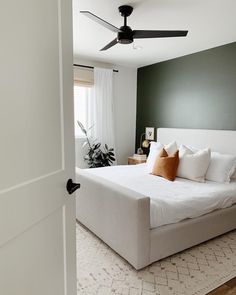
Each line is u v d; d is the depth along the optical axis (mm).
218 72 3525
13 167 808
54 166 1075
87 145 4512
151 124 4742
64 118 1144
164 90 4406
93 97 4426
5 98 761
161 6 2330
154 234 2002
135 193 2020
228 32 2971
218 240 2523
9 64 772
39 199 959
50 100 1023
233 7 2338
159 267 2049
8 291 811
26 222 880
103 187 2285
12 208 801
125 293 1752
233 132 3277
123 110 4895
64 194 1170
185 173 2986
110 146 4645
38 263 984
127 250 2021
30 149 897
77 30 2955
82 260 2143
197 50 3729
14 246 829
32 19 876
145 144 4695
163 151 3246
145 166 3760
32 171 914
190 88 3943
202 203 2330
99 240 2492
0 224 749
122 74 4793
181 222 2203
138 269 1956
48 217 1048
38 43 918
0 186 752
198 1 2229
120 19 2635
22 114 845
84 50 3754
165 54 3951
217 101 3564
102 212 2330
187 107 4016
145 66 4770
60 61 1089
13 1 776
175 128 4199
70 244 1256
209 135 3580
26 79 858
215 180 2930
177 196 2336
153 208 2035
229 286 1835
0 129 745
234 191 2643
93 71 4371
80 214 2781
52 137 1049
